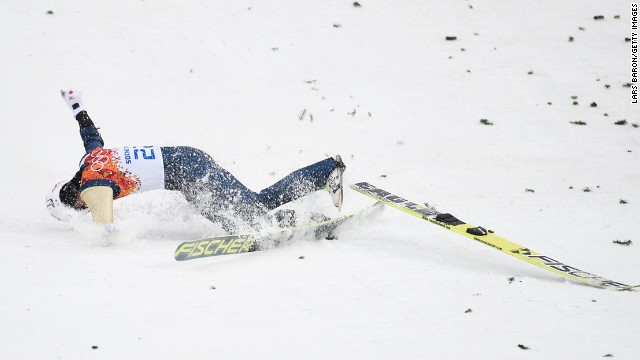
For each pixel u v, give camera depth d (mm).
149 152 25609
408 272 23609
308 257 24688
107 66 42219
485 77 43344
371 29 47625
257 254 24953
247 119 38375
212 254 23672
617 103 41125
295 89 41438
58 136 35875
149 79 41375
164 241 25734
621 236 27312
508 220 28734
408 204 26469
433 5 50562
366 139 37000
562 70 44188
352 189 28750
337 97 40906
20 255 23688
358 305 21125
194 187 25766
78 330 19094
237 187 25703
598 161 35469
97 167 25016
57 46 43594
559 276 23828
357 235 27062
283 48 45156
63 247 24578
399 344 18906
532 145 36906
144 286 21781
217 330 19375
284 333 19344
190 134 36438
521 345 18812
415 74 43406
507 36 47531
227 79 41969
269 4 49812
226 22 47438
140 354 18078
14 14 46375
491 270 24109
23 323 19359
